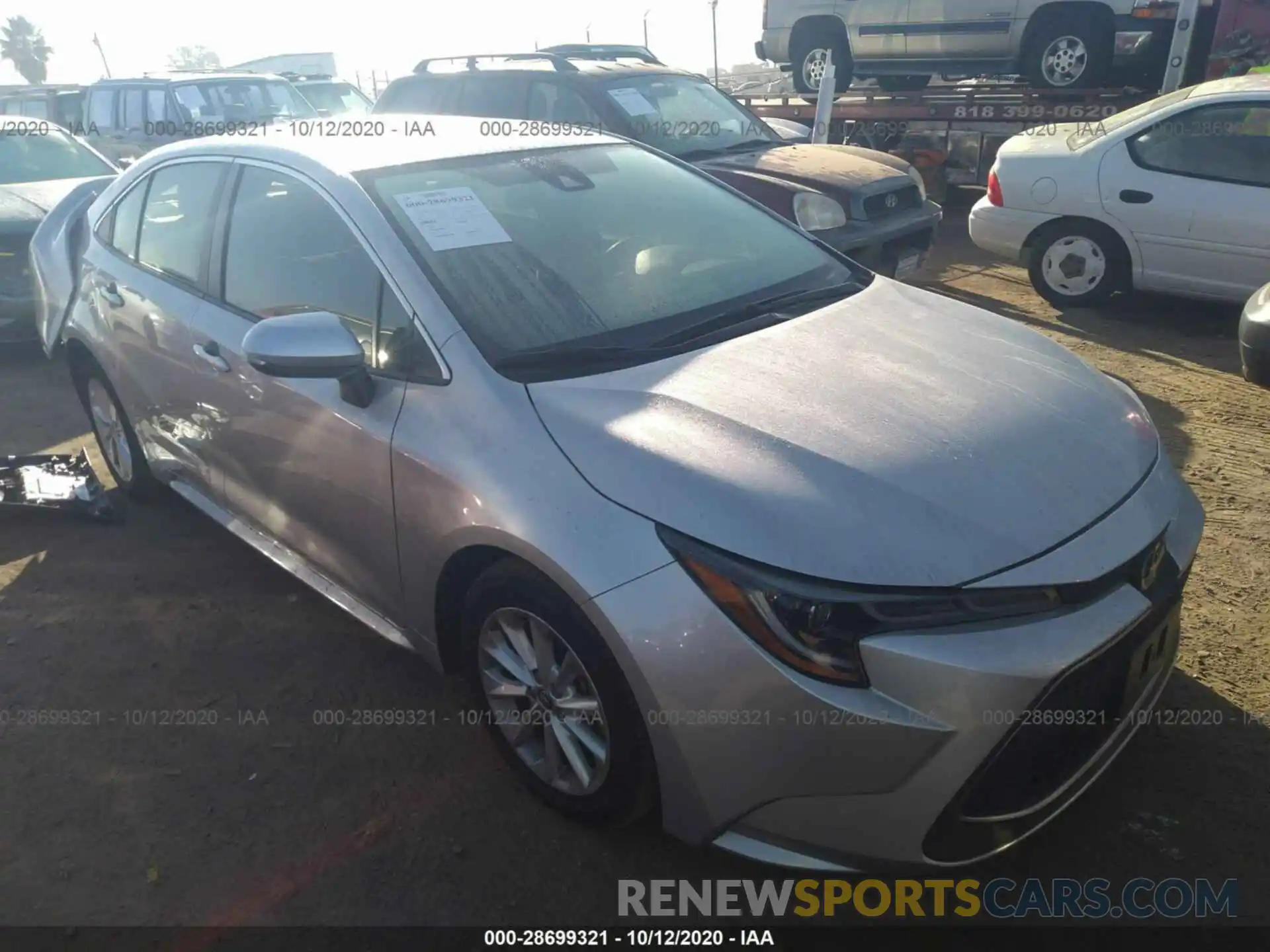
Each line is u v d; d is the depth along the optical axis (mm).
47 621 3611
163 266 3691
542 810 2682
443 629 2756
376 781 2805
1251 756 2771
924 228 6914
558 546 2219
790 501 2127
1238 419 5113
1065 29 9469
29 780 2832
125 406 4102
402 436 2600
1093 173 6777
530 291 2803
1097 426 2543
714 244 3318
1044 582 2082
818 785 2057
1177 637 2568
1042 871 2451
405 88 8070
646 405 2406
